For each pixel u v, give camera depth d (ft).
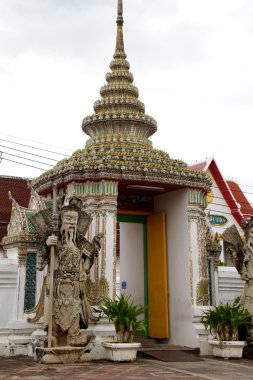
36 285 55.21
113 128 60.18
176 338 54.80
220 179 122.11
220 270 67.97
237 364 45.19
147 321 59.00
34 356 46.96
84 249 47.06
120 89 63.46
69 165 52.26
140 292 61.16
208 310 52.13
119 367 41.22
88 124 61.05
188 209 56.24
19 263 54.85
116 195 52.49
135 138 59.31
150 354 48.60
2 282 54.34
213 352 50.16
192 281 54.39
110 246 51.11
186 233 55.83
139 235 63.00
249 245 55.83
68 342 43.93
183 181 55.72
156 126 63.10
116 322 45.55
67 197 52.75
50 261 44.98
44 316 45.24
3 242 59.36
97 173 52.37
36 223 46.88
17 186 96.07
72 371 38.29
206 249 60.18
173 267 57.06
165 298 56.65
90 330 48.06
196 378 35.96
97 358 46.75
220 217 119.85
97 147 56.65
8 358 49.11
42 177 56.95
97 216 51.83
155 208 61.62
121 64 65.92
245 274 55.16
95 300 49.55
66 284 45.11
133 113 60.23
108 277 50.26
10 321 53.01
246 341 51.90
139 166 52.95
